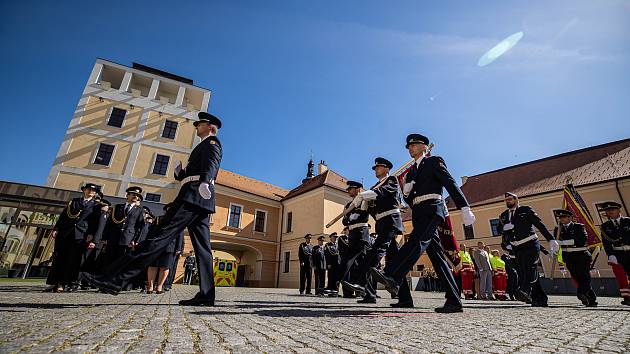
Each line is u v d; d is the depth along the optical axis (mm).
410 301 4152
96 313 2486
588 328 2389
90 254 6504
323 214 21156
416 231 3246
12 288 5887
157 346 1452
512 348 1607
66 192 14336
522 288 4758
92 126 21312
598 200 19875
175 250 6660
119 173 20891
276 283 23328
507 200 5609
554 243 4680
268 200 24922
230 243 22109
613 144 22750
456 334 1987
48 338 1539
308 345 1575
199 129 3486
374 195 4008
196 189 3109
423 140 3775
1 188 13312
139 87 25734
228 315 2650
